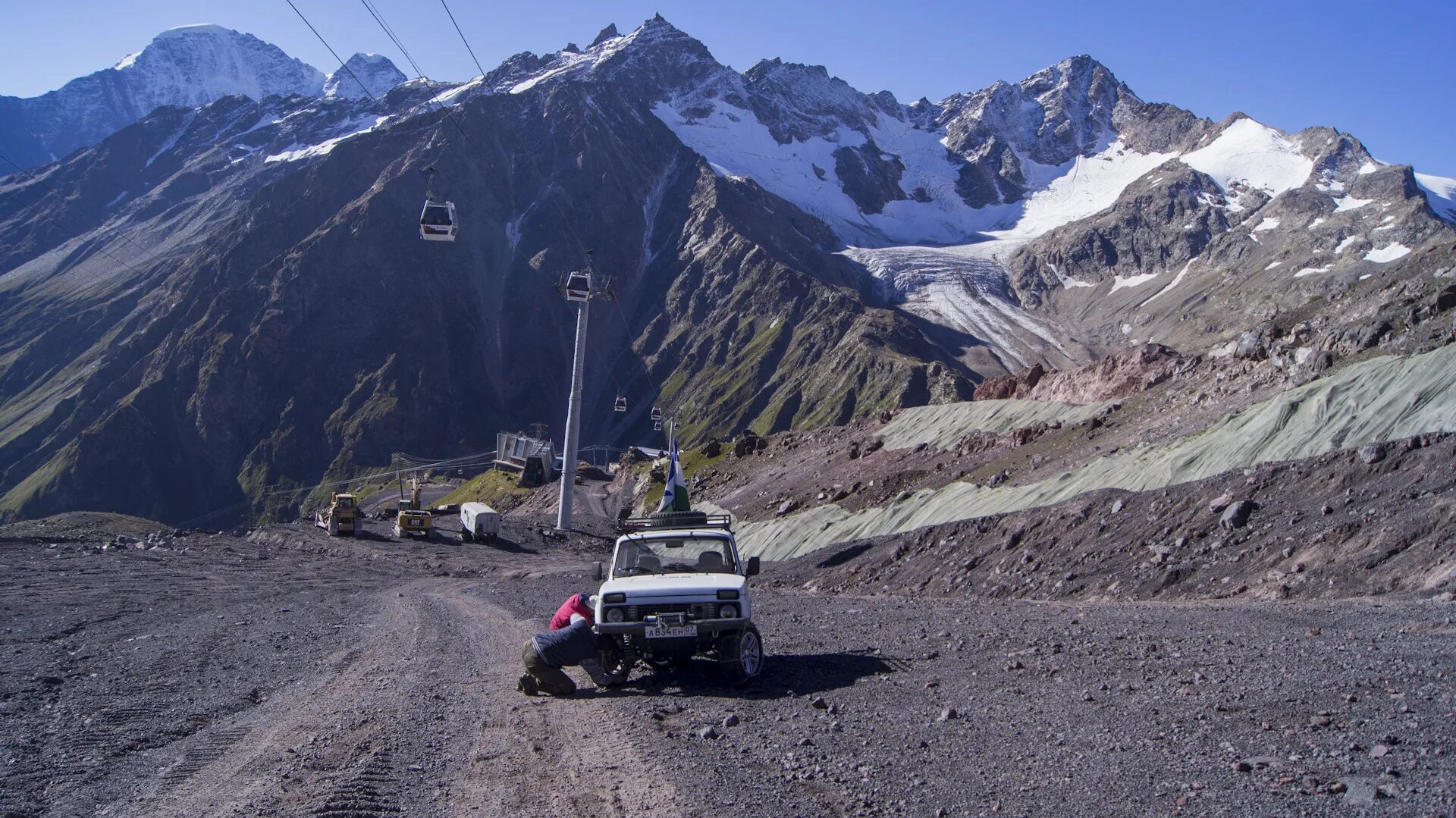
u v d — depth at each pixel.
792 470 74.00
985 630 15.90
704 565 12.94
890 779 7.27
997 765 7.51
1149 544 27.28
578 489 121.19
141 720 10.38
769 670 12.87
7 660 15.38
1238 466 29.31
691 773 7.66
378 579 42.59
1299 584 20.30
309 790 7.38
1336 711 8.35
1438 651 10.75
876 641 15.48
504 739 9.23
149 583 34.50
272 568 46.28
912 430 68.06
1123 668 11.33
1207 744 7.66
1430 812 5.70
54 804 7.22
